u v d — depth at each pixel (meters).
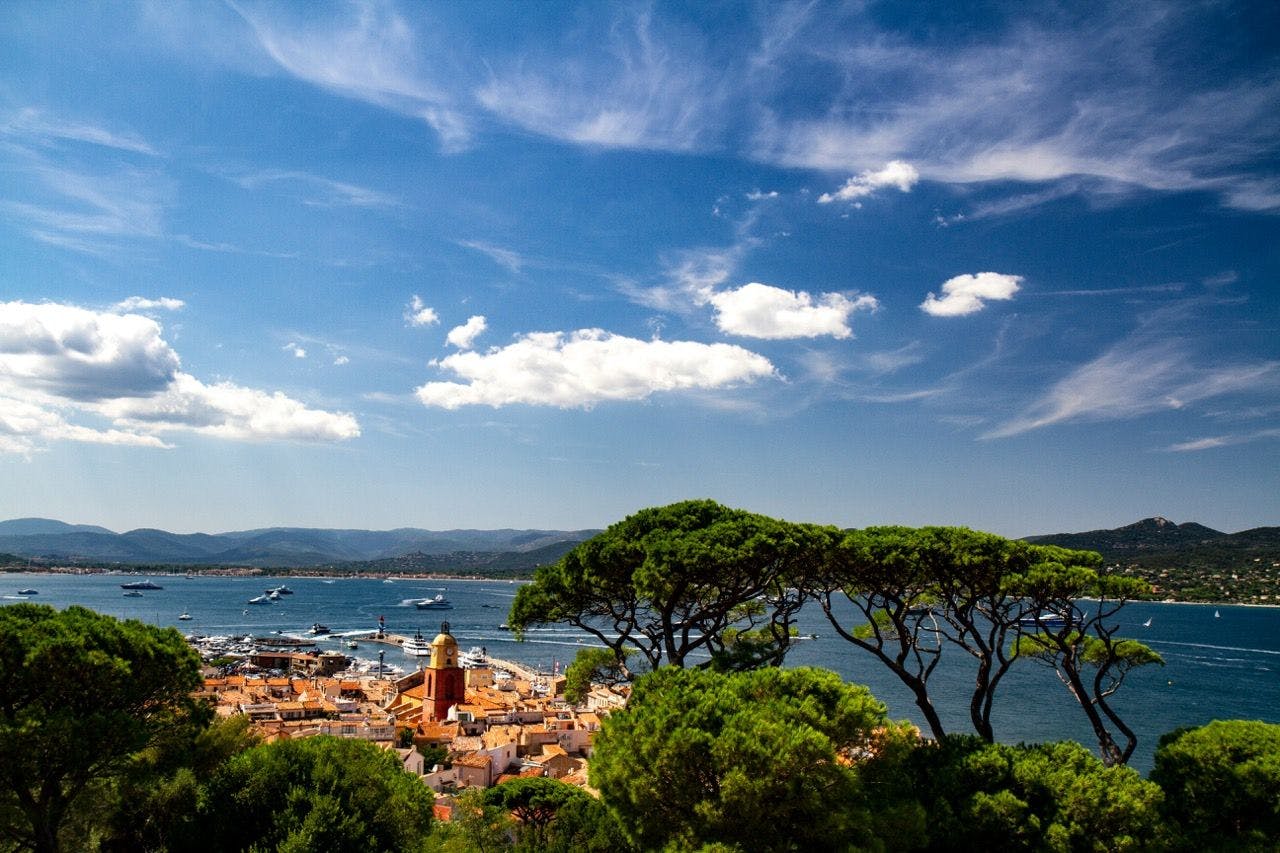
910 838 25.75
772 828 24.11
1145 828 26.34
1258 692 153.00
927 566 33.00
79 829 33.47
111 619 35.34
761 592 36.00
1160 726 120.19
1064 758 29.06
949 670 169.12
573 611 37.16
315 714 125.94
